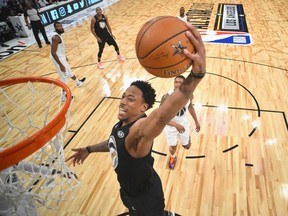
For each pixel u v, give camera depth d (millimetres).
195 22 9438
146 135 1225
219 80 5398
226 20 9508
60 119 1688
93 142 3869
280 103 4508
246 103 4566
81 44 8102
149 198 1754
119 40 8125
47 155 1911
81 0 12102
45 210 2801
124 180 1609
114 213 2787
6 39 9102
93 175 3285
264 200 2838
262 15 9906
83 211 2814
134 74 5910
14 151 1359
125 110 1461
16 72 6504
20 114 4641
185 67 1162
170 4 12289
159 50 1187
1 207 1842
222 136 3822
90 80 5754
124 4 13016
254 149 3551
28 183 1936
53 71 6414
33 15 7668
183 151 3598
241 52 6746
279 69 5746
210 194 2943
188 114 4320
